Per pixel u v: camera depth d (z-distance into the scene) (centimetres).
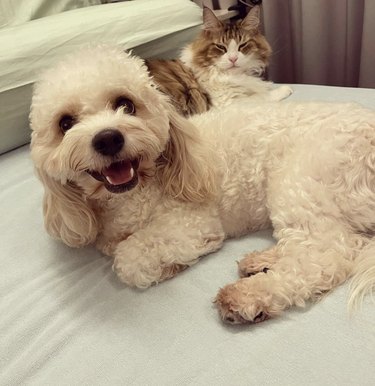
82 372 81
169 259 98
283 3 212
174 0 187
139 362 81
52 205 104
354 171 93
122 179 95
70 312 93
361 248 91
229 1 225
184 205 106
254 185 107
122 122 91
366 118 98
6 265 108
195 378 76
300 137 103
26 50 147
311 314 84
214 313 88
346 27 194
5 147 154
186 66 190
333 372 73
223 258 103
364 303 83
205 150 108
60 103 93
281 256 94
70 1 203
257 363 76
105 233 109
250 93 187
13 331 90
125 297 95
